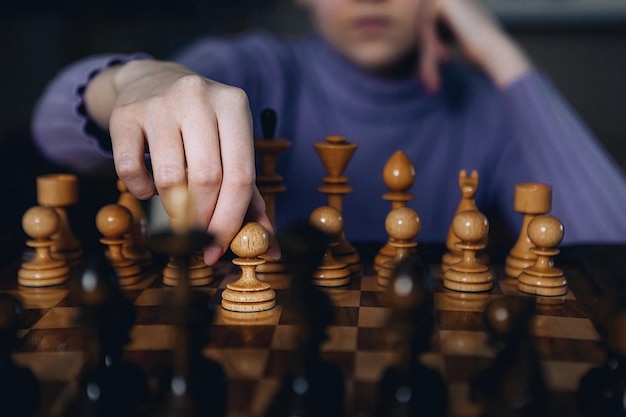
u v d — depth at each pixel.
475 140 1.09
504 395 0.43
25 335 0.50
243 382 0.44
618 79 1.10
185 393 0.43
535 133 1.09
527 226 0.62
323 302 0.52
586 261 0.64
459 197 1.09
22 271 0.60
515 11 1.09
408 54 1.07
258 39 1.11
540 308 0.55
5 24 1.17
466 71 1.09
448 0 1.08
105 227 0.61
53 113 0.86
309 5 1.08
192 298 0.52
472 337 0.50
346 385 0.44
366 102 1.08
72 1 1.16
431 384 0.44
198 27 1.13
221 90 0.53
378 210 1.07
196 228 0.50
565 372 0.45
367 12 1.06
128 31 1.15
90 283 0.48
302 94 1.10
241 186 0.52
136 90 0.59
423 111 1.08
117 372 0.45
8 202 1.15
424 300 0.47
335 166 0.67
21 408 0.42
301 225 0.54
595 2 1.08
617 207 1.08
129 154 0.53
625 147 1.09
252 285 0.55
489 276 0.59
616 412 0.42
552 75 1.10
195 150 0.52
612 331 0.46
